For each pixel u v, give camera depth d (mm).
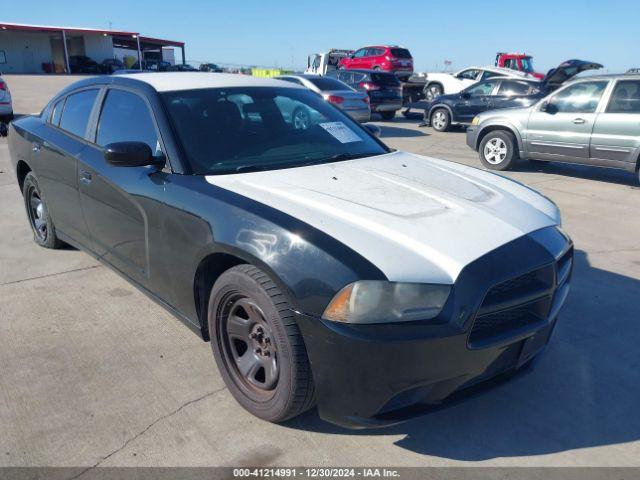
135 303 3762
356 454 2377
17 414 2592
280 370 2312
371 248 2164
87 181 3500
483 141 9094
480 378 2328
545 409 2711
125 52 54781
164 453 2355
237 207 2453
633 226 5738
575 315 3697
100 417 2578
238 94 3412
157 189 2859
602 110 7629
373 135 3799
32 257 4598
